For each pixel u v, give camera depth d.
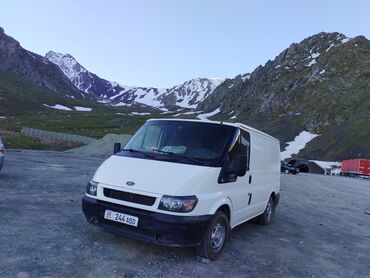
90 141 75.50
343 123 116.69
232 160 7.14
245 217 8.34
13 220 7.77
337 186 32.41
